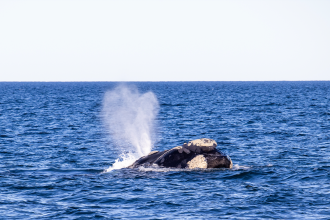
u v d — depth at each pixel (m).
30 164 74.62
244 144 96.00
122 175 61.56
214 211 44.81
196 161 63.69
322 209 45.03
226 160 64.44
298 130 120.38
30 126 136.00
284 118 157.38
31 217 43.09
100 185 56.09
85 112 199.25
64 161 78.06
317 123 138.25
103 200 49.12
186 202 48.16
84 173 65.69
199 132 119.69
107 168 70.69
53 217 43.16
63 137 111.62
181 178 58.94
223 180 58.03
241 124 138.50
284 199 48.91
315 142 97.25
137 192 52.44
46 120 156.62
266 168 66.19
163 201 48.56
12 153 86.06
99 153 87.88
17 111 198.12
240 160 76.44
